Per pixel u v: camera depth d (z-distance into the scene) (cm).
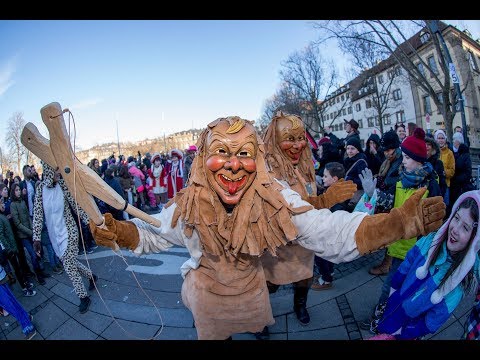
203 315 207
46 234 468
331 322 303
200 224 179
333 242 164
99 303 376
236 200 172
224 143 169
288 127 276
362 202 323
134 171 935
